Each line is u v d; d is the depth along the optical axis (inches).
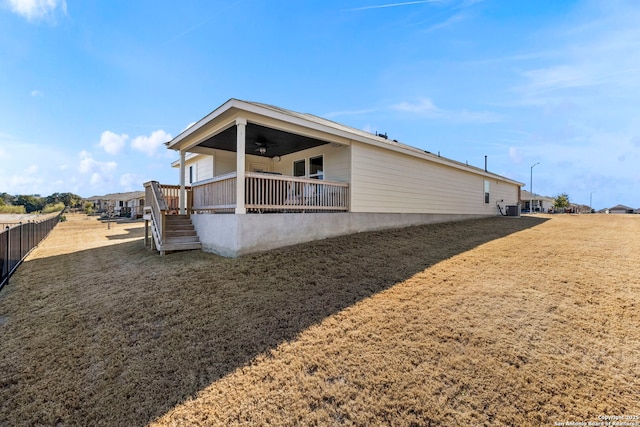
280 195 297.7
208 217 303.9
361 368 111.0
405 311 153.3
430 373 106.7
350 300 169.3
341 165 378.3
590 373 103.9
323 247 286.5
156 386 107.6
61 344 138.8
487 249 287.9
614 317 140.4
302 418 90.4
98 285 216.4
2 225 698.2
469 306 156.3
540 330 131.2
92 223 960.3
